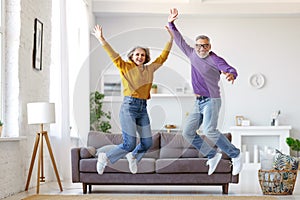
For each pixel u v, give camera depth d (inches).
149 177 228.2
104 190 245.9
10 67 232.7
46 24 291.7
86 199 202.4
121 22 439.2
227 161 226.4
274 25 443.8
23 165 240.8
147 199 202.4
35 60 262.1
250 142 436.8
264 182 225.8
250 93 441.4
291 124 439.5
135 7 423.5
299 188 255.8
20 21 235.6
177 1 426.3
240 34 443.2
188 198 206.2
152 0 425.7
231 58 442.3
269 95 441.7
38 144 248.5
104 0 421.4
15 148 229.6
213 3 425.4
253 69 443.2
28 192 232.2
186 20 442.3
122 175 228.4
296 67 442.3
